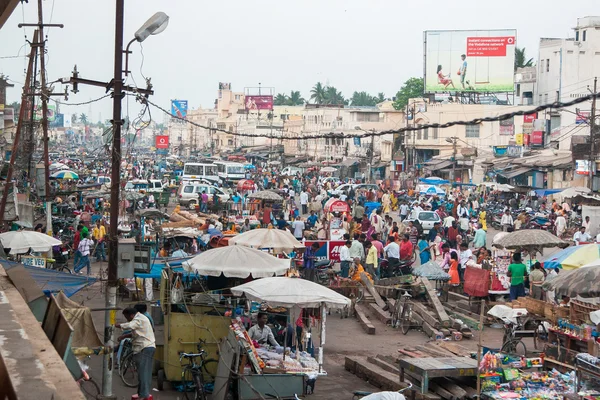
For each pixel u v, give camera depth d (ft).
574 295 46.65
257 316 47.32
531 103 259.39
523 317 55.83
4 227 89.76
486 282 65.16
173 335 43.86
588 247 59.47
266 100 408.46
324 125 323.57
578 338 47.01
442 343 49.85
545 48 235.40
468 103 250.78
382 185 209.77
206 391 43.14
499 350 48.14
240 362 40.45
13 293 19.97
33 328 15.12
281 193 166.09
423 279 66.95
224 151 414.82
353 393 39.96
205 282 55.93
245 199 159.02
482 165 207.41
